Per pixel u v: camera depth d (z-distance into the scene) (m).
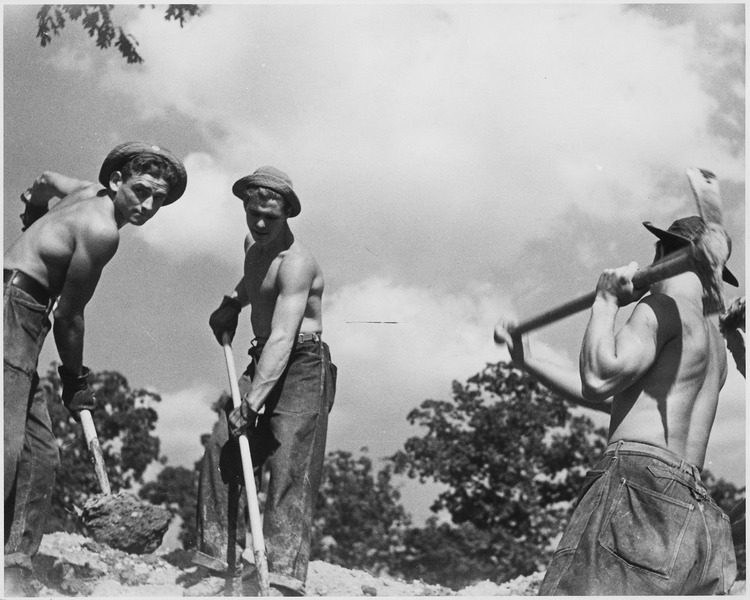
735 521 9.08
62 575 8.06
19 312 7.69
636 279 7.62
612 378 7.37
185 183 8.19
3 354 7.60
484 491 15.23
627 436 7.47
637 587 7.18
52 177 8.61
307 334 8.37
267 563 7.96
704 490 7.42
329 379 8.47
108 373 13.39
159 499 14.66
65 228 7.84
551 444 15.36
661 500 7.28
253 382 8.15
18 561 7.65
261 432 8.30
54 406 14.64
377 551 15.19
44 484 7.84
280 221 8.32
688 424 7.46
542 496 15.43
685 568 7.20
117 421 14.00
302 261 8.36
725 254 7.55
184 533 14.66
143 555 8.58
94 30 11.57
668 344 7.54
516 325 8.25
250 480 7.95
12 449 7.56
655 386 7.49
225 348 8.54
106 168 8.08
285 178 8.38
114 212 8.02
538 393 15.11
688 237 7.77
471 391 14.85
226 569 8.18
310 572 9.14
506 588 9.20
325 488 15.25
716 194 7.59
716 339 7.67
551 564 7.39
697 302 7.66
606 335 7.45
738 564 8.34
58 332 8.06
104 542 8.55
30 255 7.80
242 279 8.64
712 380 7.58
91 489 14.55
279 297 8.31
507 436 15.04
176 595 8.10
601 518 7.33
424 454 15.09
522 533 15.28
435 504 15.33
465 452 15.13
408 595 8.98
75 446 14.59
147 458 14.41
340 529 15.21
